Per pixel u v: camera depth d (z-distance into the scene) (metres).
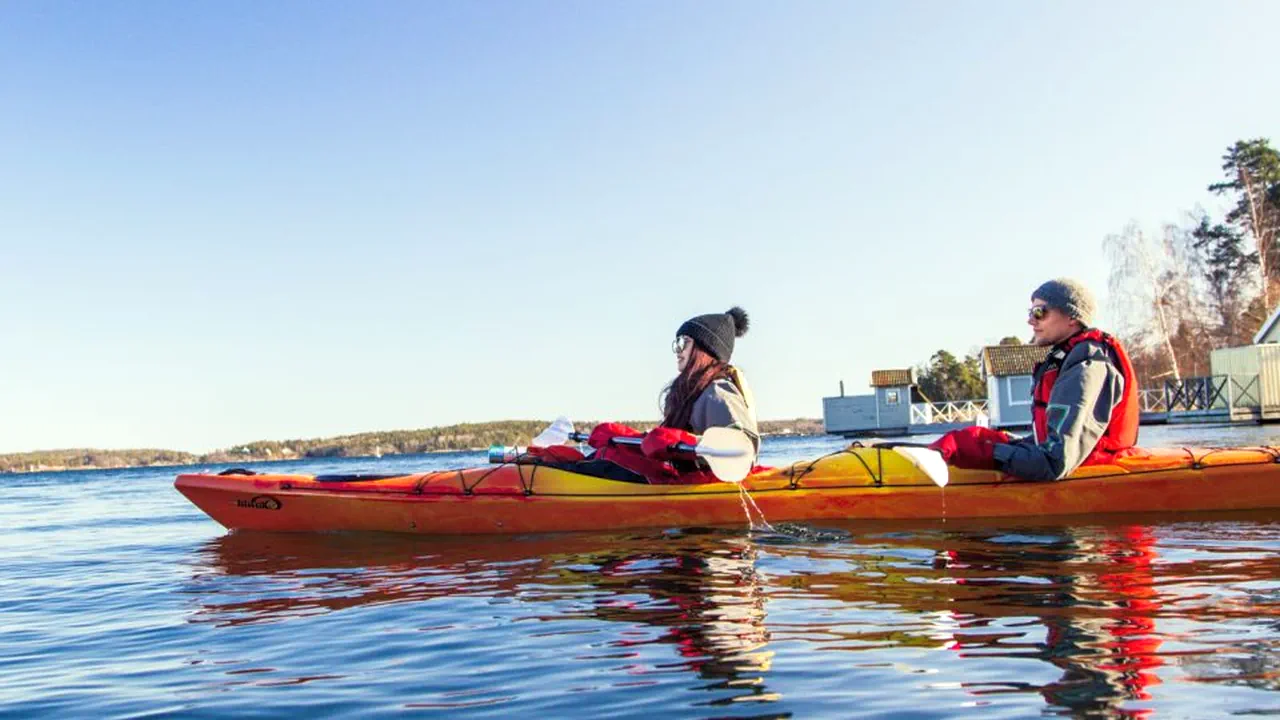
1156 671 2.47
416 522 6.09
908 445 5.70
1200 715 2.14
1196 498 5.67
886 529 5.38
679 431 5.63
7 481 39.91
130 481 33.28
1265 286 42.03
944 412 37.19
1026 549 4.52
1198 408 29.84
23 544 7.21
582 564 4.59
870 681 2.53
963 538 4.95
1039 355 32.50
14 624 3.86
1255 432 19.05
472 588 4.11
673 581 4.05
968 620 3.13
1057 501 5.67
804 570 4.18
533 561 4.75
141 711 2.56
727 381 5.84
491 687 2.63
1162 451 5.89
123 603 4.23
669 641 3.04
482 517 5.97
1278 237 42.81
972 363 71.44
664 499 5.84
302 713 2.48
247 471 6.86
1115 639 2.79
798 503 5.78
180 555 5.78
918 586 3.73
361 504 6.20
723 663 2.76
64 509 12.55
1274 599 3.23
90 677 2.95
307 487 6.41
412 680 2.73
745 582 3.96
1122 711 2.19
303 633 3.41
